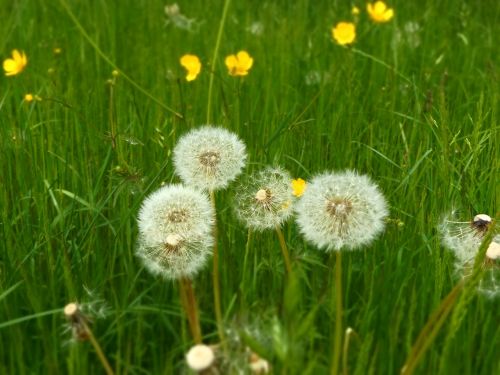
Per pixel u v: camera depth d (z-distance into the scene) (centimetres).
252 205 33
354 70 62
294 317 23
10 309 33
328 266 34
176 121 49
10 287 33
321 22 77
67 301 33
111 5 80
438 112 48
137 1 83
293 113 52
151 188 40
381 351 29
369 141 48
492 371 29
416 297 32
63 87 61
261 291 34
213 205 33
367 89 60
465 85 60
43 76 62
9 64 50
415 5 81
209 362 23
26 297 34
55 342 30
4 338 32
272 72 62
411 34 70
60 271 35
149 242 31
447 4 82
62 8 80
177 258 30
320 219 29
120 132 46
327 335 31
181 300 31
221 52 69
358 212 29
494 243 30
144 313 32
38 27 75
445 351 27
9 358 31
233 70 50
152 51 70
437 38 72
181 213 31
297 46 69
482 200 39
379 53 68
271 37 71
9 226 37
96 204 39
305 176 44
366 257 35
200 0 82
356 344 29
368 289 33
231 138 34
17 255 36
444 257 33
